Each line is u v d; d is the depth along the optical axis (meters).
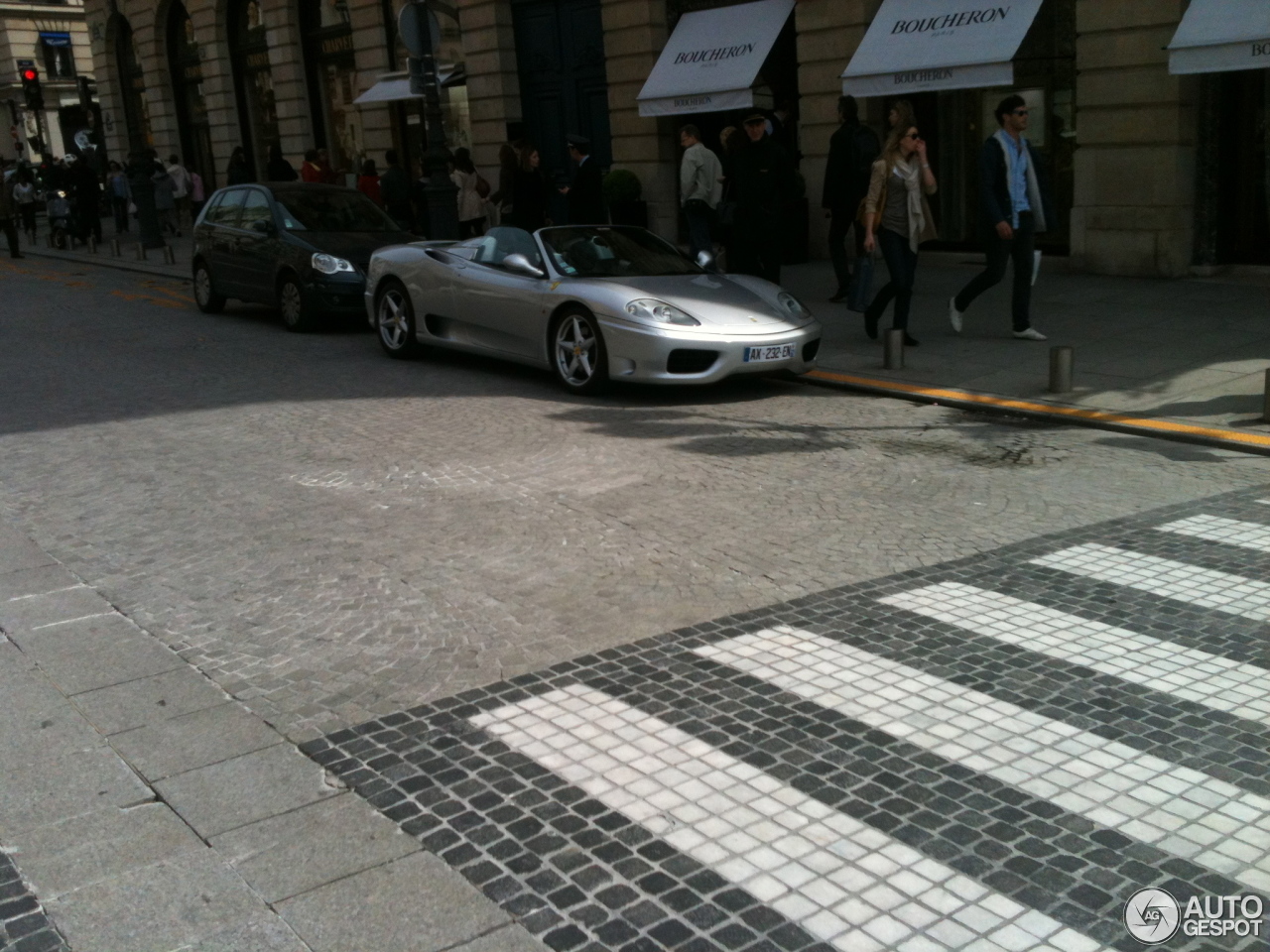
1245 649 4.30
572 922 2.88
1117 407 8.12
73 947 2.84
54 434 8.56
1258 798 3.32
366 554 5.71
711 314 9.12
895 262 10.36
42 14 52.19
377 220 14.34
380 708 4.08
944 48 14.39
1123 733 3.71
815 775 3.52
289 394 9.80
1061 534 5.70
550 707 4.04
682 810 3.36
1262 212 13.17
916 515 6.07
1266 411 7.52
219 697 4.20
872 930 2.81
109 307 16.05
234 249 14.30
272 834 3.31
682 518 6.13
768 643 4.51
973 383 9.09
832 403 8.97
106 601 5.21
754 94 18.02
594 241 10.23
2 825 3.41
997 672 4.17
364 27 26.20
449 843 3.24
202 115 33.91
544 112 21.75
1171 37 12.80
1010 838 3.17
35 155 52.47
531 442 7.87
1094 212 13.88
